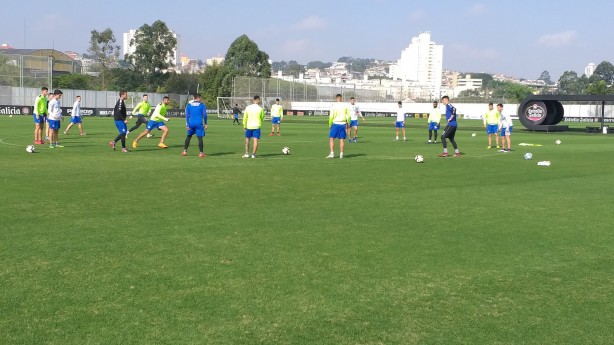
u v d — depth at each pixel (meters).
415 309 5.13
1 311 4.87
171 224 8.15
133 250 6.75
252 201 10.17
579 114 69.88
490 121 24.39
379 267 6.33
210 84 96.69
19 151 18.69
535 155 21.36
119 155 17.97
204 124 17.86
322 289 5.59
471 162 18.02
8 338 4.36
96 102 67.62
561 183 13.38
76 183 11.79
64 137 25.98
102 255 6.52
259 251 6.84
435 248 7.17
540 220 8.99
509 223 8.73
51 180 12.15
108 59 98.50
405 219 8.88
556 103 43.81
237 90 71.00
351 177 13.73
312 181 12.90
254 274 5.98
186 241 7.22
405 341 4.47
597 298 5.47
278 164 16.25
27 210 8.90
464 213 9.47
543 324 4.84
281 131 36.47
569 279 6.03
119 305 5.05
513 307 5.22
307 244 7.21
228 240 7.32
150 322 4.70
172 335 4.47
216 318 4.82
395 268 6.31
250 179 12.98
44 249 6.70
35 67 59.09
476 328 4.74
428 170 15.50
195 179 12.77
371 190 11.75
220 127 40.03
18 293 5.28
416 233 7.95
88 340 4.35
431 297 5.44
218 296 5.32
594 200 10.95
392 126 48.50
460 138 32.59
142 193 10.74
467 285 5.80
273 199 10.43
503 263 6.58
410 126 49.09
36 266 6.07
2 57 56.97
